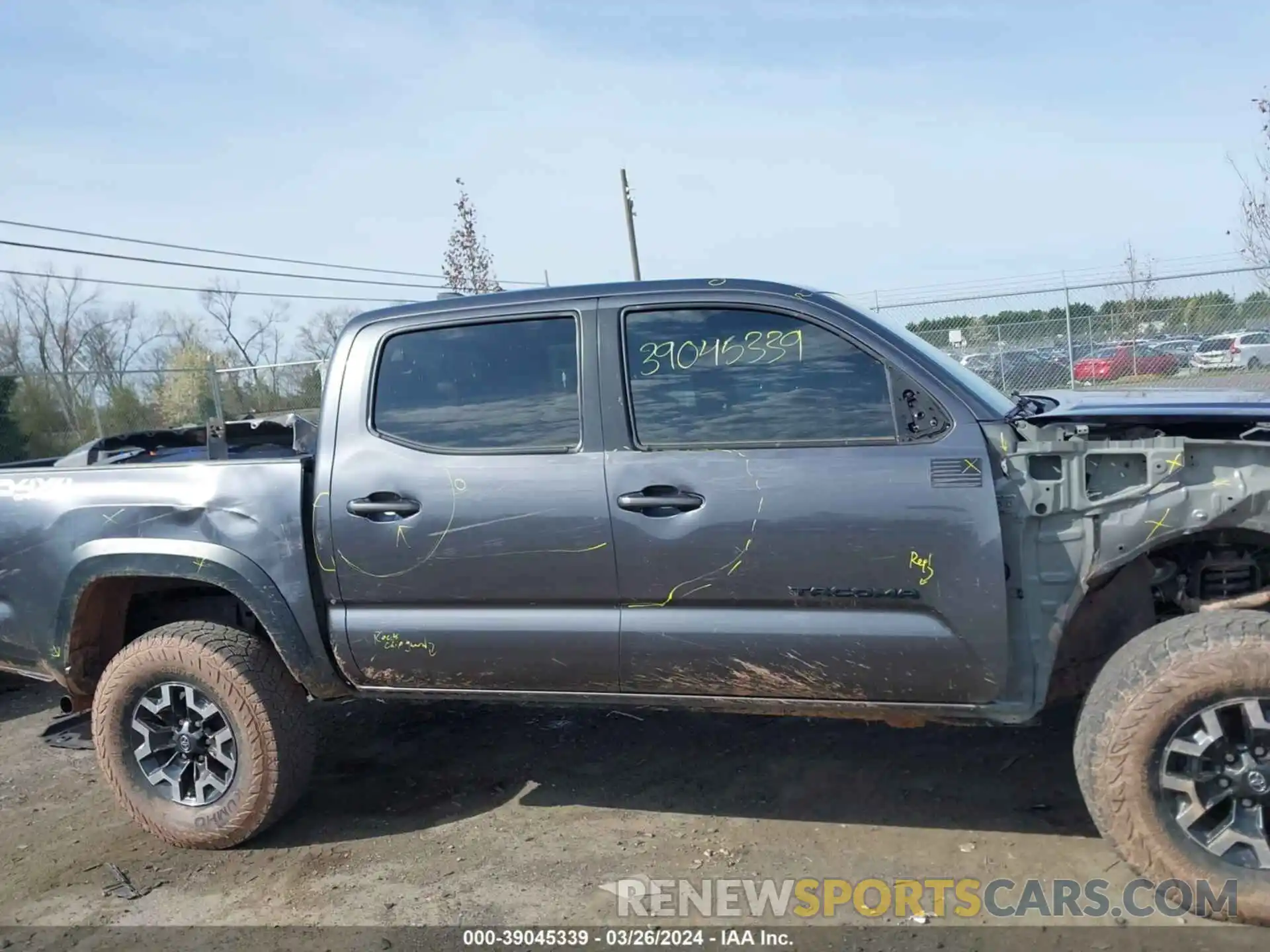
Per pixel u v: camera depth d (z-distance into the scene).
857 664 3.13
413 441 3.50
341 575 3.54
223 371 16.81
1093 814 3.01
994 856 3.38
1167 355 12.57
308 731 3.80
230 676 3.64
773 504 3.12
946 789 3.88
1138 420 3.22
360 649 3.57
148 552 3.71
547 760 4.41
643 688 3.38
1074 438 3.01
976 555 2.99
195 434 5.43
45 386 17.22
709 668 3.26
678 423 3.28
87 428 17.39
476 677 3.51
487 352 3.50
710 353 3.31
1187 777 2.89
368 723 4.97
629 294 3.41
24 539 3.89
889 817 3.71
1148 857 2.93
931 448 3.06
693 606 3.25
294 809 4.09
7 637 3.99
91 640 3.97
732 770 4.19
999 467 3.06
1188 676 2.82
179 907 3.40
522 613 3.40
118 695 3.78
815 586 3.12
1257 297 12.69
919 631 3.06
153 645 3.73
